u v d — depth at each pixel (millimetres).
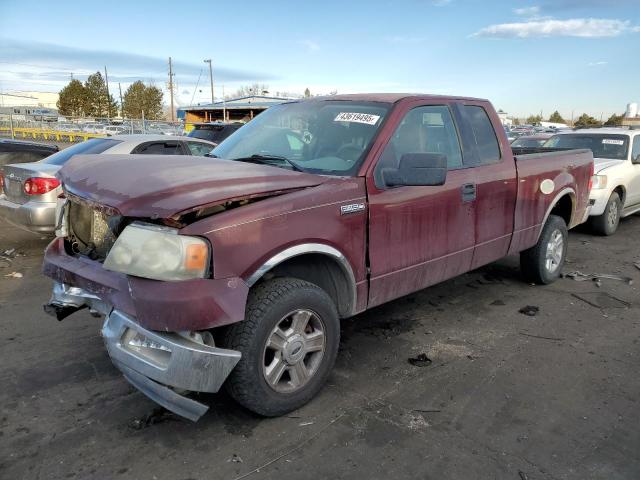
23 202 6496
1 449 2820
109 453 2807
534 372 3768
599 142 9438
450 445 2900
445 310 4996
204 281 2646
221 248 2693
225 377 2754
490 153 4617
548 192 5312
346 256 3324
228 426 3061
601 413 3242
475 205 4336
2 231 8125
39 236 7797
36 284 5586
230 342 2859
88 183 3102
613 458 2811
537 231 5320
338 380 3607
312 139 3881
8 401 3287
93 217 3266
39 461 2732
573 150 5938
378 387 3521
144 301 2598
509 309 5043
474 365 3863
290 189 3078
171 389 2883
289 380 3166
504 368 3822
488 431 3037
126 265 2680
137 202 2666
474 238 4398
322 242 3156
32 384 3494
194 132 13703
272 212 2898
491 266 6535
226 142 4457
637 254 7367
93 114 74312
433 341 4281
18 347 4039
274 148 3992
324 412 3211
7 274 5926
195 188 2756
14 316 4660
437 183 3336
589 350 4152
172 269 2605
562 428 3076
